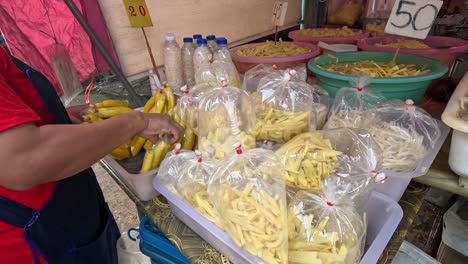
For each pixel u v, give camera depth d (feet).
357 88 2.91
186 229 2.30
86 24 3.33
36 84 2.07
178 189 2.27
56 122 2.17
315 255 1.70
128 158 3.04
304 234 1.79
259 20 7.08
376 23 5.62
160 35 5.28
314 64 3.50
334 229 1.78
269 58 3.87
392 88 2.94
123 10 4.75
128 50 4.98
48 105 2.12
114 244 3.00
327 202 1.86
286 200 1.97
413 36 2.97
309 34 5.23
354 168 2.05
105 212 2.90
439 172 2.38
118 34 4.79
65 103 4.40
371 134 2.39
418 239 4.12
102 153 1.77
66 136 1.55
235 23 6.51
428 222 4.19
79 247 2.40
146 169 2.64
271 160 1.97
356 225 1.83
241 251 1.79
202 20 5.80
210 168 2.26
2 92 1.45
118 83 4.95
